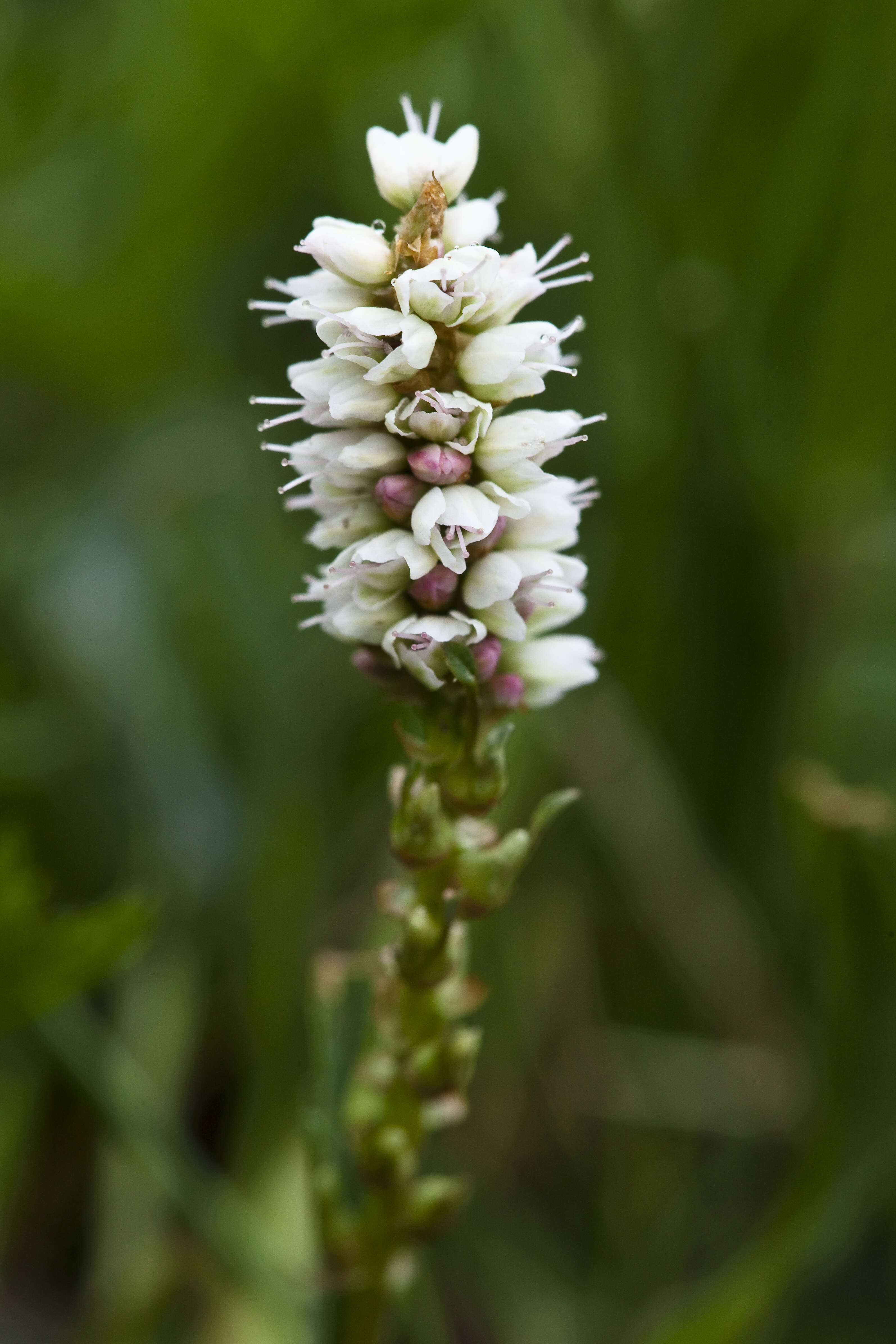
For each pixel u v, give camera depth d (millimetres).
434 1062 149
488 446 143
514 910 212
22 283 221
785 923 211
